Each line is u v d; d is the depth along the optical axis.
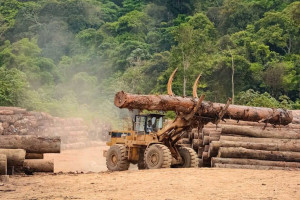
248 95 100.62
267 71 142.75
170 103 32.06
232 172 29.16
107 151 37.88
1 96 95.56
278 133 35.06
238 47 163.62
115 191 23.19
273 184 24.70
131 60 184.50
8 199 21.52
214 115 33.31
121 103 30.98
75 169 42.53
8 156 29.53
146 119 36.59
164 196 21.61
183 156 35.09
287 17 175.62
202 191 22.77
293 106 112.56
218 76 137.62
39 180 27.39
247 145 33.59
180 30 126.69
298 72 150.00
